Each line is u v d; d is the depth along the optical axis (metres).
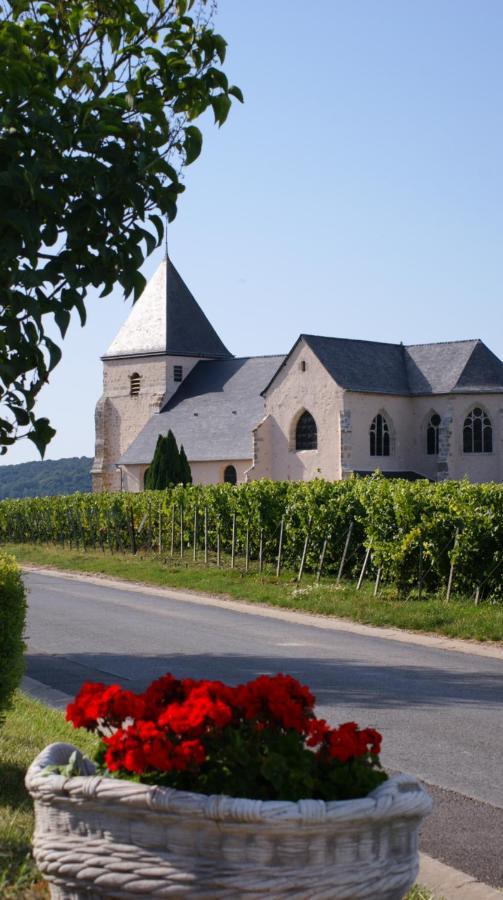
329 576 27.28
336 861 3.78
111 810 3.90
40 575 31.55
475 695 12.12
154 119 5.41
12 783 7.63
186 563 32.00
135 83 5.66
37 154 5.03
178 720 4.13
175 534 37.34
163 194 5.39
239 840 3.74
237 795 4.07
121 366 75.19
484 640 17.05
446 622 18.28
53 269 5.06
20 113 5.21
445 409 59.09
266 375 68.56
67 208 5.10
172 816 3.78
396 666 14.30
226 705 4.27
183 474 52.09
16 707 10.66
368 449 58.62
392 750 9.45
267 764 4.06
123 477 69.88
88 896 3.96
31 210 4.95
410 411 60.59
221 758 4.16
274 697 4.26
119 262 5.29
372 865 3.81
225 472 63.78
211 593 24.89
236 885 3.71
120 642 16.72
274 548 30.03
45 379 5.10
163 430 69.62
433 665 14.44
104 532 41.06
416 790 4.09
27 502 48.44
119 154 5.23
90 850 3.93
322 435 58.53
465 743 9.74
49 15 5.92
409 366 61.78
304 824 3.72
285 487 29.89
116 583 28.23
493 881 6.18
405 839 3.95
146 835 3.85
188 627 18.72
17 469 129.00
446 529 21.83
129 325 76.25
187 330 74.81
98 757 4.45
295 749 4.20
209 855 3.76
